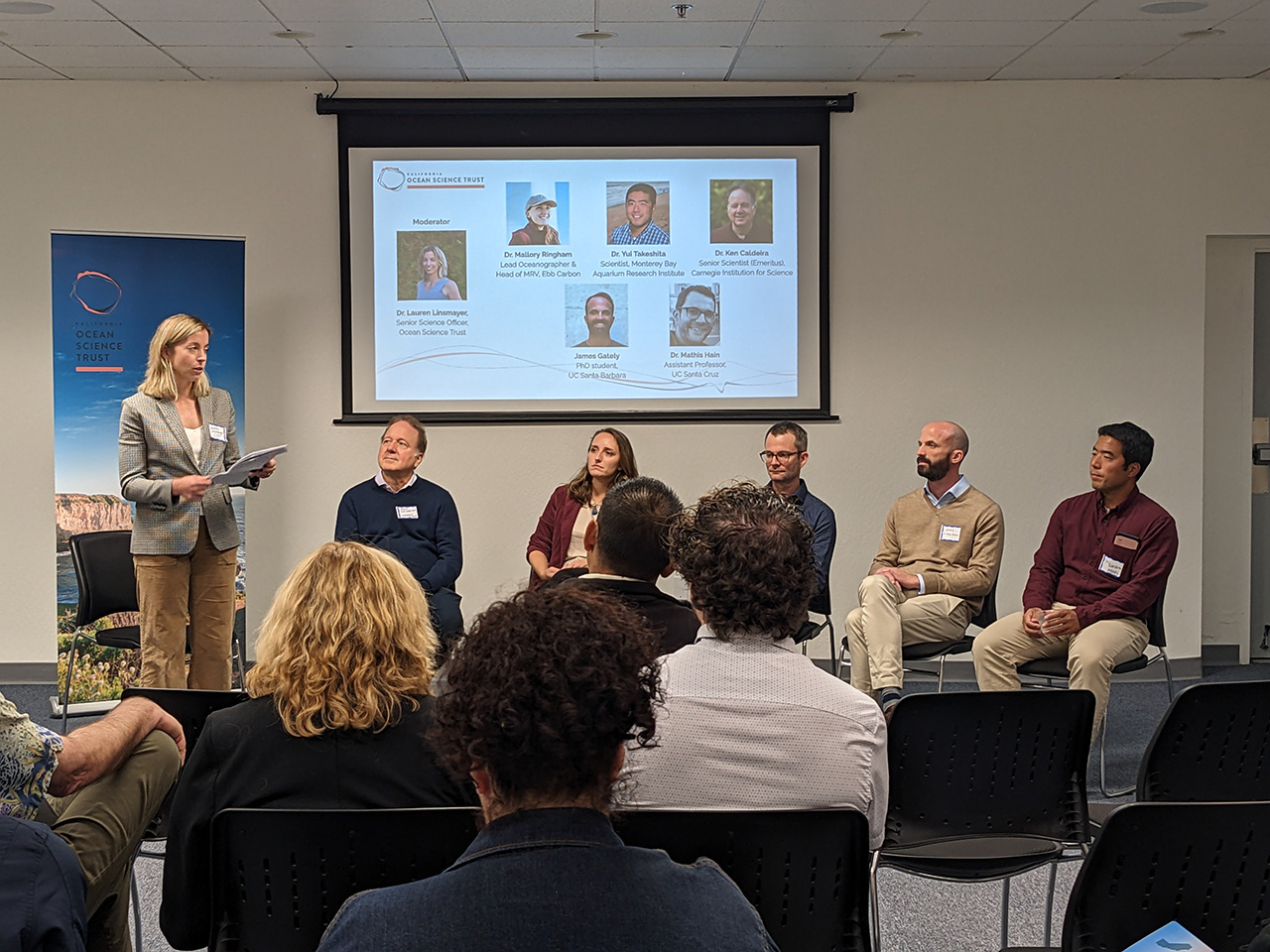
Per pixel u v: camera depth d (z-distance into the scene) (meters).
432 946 0.88
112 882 1.83
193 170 5.90
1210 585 6.36
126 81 5.84
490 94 5.95
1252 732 2.42
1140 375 6.11
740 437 6.08
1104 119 6.01
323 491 6.04
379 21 4.92
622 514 2.53
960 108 6.00
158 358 4.56
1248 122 6.02
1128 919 1.62
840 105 5.91
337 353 6.02
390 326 5.98
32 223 5.86
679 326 6.03
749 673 1.77
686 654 1.80
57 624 5.91
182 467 4.54
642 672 1.05
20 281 5.87
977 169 6.02
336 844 1.66
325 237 5.96
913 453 6.12
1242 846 1.60
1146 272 6.07
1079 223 6.05
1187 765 2.44
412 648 1.84
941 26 5.06
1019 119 6.01
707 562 1.79
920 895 3.25
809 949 1.70
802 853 1.66
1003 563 6.16
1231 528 6.35
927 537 4.68
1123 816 1.57
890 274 6.06
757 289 6.02
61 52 5.33
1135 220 6.05
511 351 6.02
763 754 1.73
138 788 1.91
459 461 6.06
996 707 2.36
